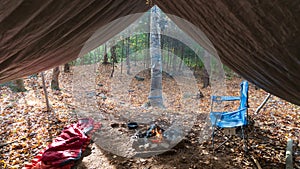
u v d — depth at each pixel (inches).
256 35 42.2
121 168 120.6
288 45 36.5
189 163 123.1
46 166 117.5
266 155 128.4
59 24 52.9
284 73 48.7
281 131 159.6
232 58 73.1
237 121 137.9
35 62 74.7
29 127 172.7
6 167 122.5
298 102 62.2
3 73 66.9
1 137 155.6
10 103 227.1
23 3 33.8
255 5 33.5
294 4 28.1
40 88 293.7
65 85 314.8
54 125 177.8
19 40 46.9
